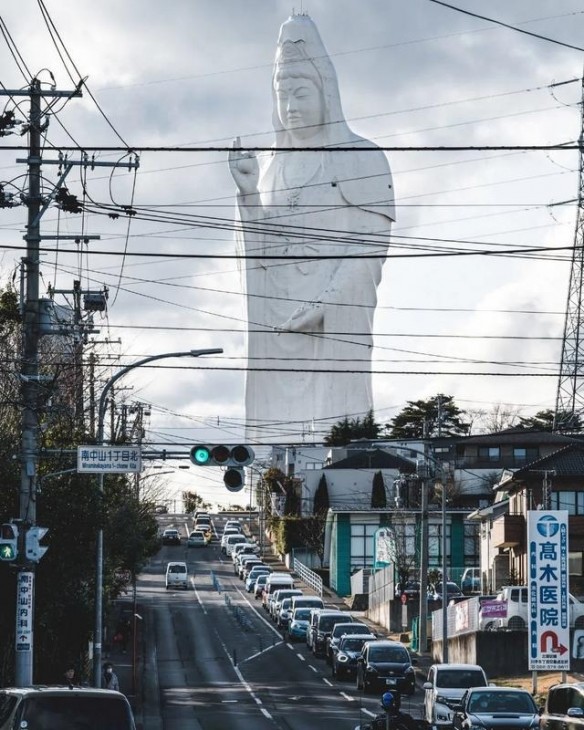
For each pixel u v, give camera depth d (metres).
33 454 94.88
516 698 103.12
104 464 100.31
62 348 160.62
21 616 92.31
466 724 99.81
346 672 170.12
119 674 174.25
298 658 195.88
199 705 145.00
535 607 141.12
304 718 132.75
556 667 140.88
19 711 65.44
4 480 108.12
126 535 173.62
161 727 126.12
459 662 179.50
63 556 110.94
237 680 170.88
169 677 173.75
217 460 110.75
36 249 93.81
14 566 92.81
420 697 155.75
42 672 125.56
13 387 128.50
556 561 141.12
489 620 177.88
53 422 127.56
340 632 182.88
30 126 89.50
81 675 138.12
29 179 92.06
